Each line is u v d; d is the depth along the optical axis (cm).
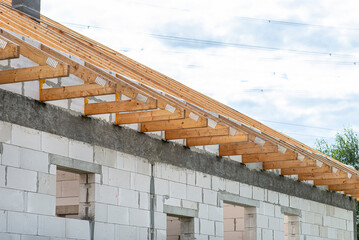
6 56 757
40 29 1097
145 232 1123
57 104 980
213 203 1312
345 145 3222
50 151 957
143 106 977
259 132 1341
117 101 1003
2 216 870
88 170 1022
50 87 971
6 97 896
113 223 1057
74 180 1211
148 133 1164
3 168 880
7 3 1237
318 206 1711
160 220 1160
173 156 1219
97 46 1316
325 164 1495
